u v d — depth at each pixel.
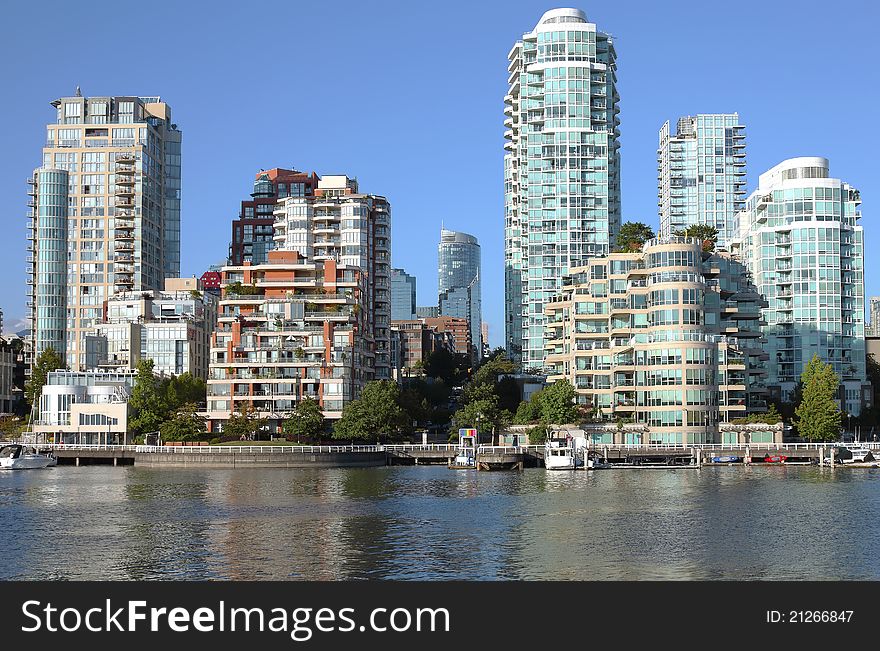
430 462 181.62
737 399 194.38
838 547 82.75
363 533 89.94
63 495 121.56
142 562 76.69
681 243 192.62
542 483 138.50
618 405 195.62
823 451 173.75
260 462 169.38
